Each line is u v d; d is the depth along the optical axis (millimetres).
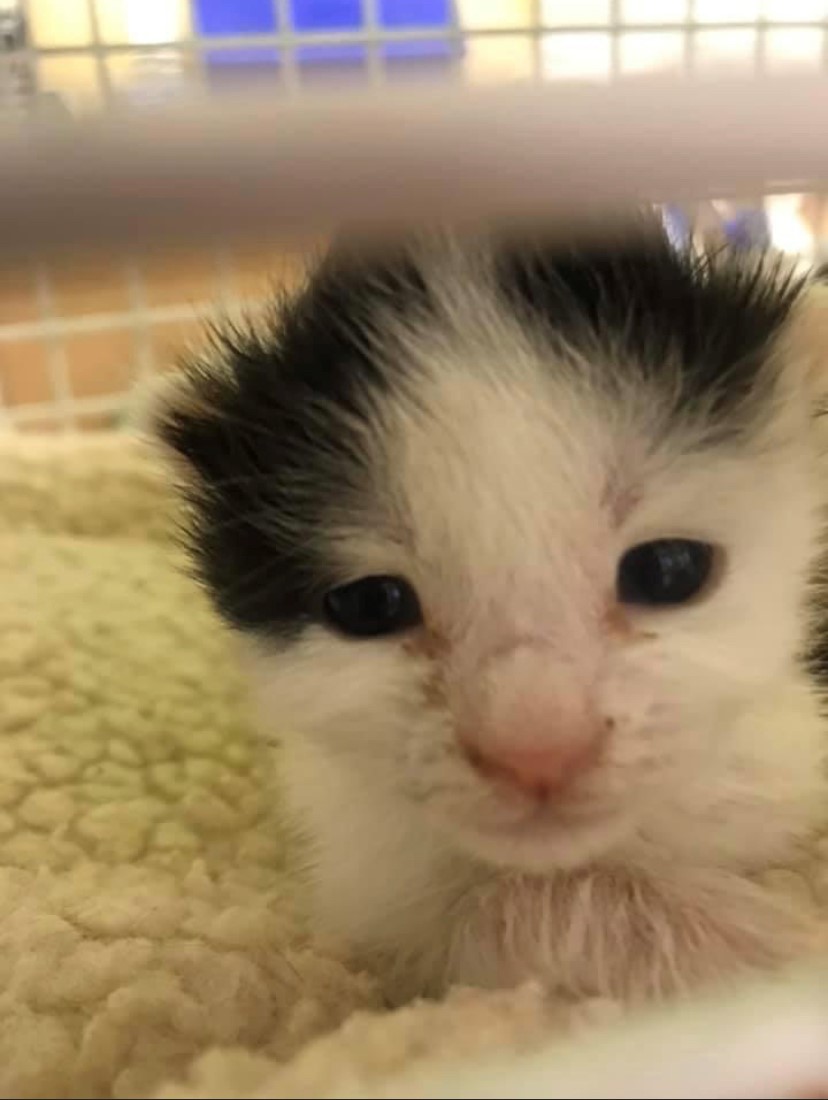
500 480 67
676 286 73
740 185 54
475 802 67
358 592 72
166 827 98
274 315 78
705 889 80
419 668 69
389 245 73
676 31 120
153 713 107
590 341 70
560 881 81
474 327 70
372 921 84
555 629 67
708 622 71
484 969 79
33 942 81
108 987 77
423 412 68
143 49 119
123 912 84
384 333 72
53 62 117
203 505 82
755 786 83
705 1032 57
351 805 86
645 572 70
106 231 45
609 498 68
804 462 79
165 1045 73
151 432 87
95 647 113
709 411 72
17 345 154
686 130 51
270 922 85
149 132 45
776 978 65
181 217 46
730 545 72
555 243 71
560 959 77
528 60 111
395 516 70
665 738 68
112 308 137
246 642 79
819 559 82
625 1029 58
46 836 95
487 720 66
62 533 139
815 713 89
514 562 67
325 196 47
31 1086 70
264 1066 63
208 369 82
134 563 128
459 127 48
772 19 123
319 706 73
